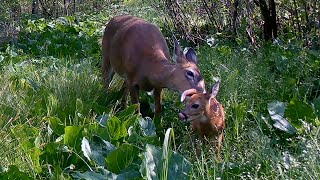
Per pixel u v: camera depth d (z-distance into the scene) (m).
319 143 4.05
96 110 4.96
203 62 6.23
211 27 7.69
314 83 5.31
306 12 6.92
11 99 5.04
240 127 4.69
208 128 4.47
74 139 4.22
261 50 6.53
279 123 4.51
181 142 4.67
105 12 12.34
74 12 12.27
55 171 3.88
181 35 7.56
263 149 4.08
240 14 7.30
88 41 7.95
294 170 3.74
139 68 5.17
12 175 3.76
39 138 4.26
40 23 9.48
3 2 9.52
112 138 4.34
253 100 4.98
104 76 5.80
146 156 3.86
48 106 4.95
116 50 5.45
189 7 7.71
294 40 6.96
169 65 4.95
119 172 3.99
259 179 3.75
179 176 3.84
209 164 4.19
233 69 5.70
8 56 6.88
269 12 7.13
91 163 4.02
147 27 5.35
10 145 4.21
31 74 6.06
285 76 5.56
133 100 5.32
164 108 5.25
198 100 4.41
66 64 6.52
